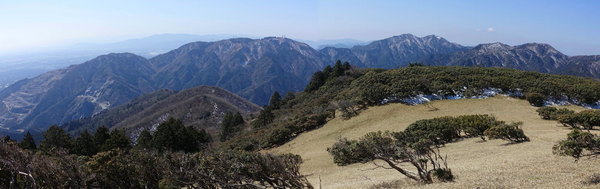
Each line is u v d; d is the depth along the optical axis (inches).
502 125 1181.1
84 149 2060.8
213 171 616.4
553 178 567.2
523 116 1781.5
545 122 1598.2
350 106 2358.5
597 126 1357.0
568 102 2079.2
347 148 730.2
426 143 703.7
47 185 609.6
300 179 661.3
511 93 2208.4
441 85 2279.8
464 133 1515.7
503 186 553.6
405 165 1030.4
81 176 650.2
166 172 645.9
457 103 2121.1
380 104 2305.6
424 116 1978.3
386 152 705.6
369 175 959.6
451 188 580.4
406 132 1386.6
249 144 2292.1
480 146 1157.7
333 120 2311.8
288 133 2210.9
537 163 714.2
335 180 992.9
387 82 2721.5
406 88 2304.4
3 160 574.6
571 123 1389.0
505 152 972.6
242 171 606.9
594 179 515.5
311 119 2324.1
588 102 2042.3
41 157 647.8
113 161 706.8
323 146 1804.9
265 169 607.2
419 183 671.8
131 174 689.0
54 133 2153.1
